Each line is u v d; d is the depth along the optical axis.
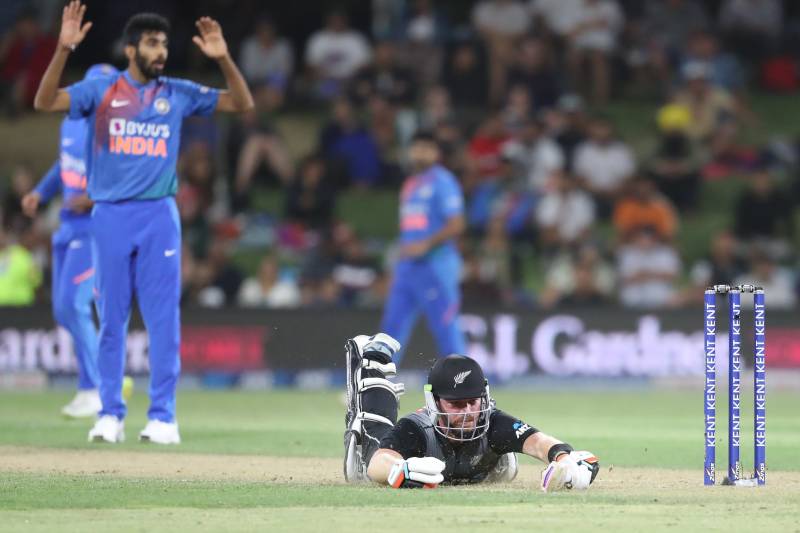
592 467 24.36
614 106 91.50
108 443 35.78
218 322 66.00
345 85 88.25
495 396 61.22
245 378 65.81
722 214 84.12
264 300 69.75
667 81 91.75
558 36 90.38
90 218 38.34
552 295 71.38
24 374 64.88
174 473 28.78
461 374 24.00
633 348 66.19
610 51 91.19
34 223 73.50
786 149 85.12
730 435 25.61
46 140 89.12
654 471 30.09
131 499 23.47
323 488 24.86
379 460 24.25
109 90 34.38
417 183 52.16
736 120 88.56
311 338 66.00
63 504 22.86
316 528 19.73
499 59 85.31
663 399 59.44
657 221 73.94
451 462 24.83
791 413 50.59
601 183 80.06
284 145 81.94
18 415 48.16
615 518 20.81
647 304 68.50
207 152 77.44
